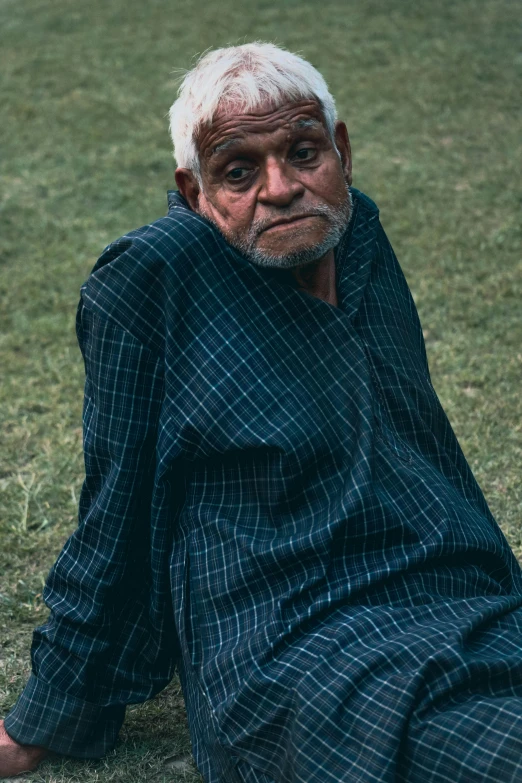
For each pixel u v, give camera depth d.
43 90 10.42
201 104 1.89
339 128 2.06
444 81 9.88
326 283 2.04
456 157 8.17
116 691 2.23
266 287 1.95
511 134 8.59
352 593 1.86
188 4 12.85
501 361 4.83
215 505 2.00
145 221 7.45
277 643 1.82
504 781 1.54
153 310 1.97
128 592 2.16
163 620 2.14
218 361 1.93
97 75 10.74
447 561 1.96
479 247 6.39
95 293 1.99
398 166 8.06
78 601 2.11
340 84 9.97
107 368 1.99
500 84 9.76
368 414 1.92
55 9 13.02
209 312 1.94
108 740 2.30
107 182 8.18
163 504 2.02
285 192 1.86
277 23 11.87
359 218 2.10
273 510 1.94
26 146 9.05
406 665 1.71
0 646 2.85
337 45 11.02
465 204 7.16
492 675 1.71
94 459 2.06
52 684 2.19
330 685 1.71
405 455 1.99
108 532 2.05
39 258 6.71
